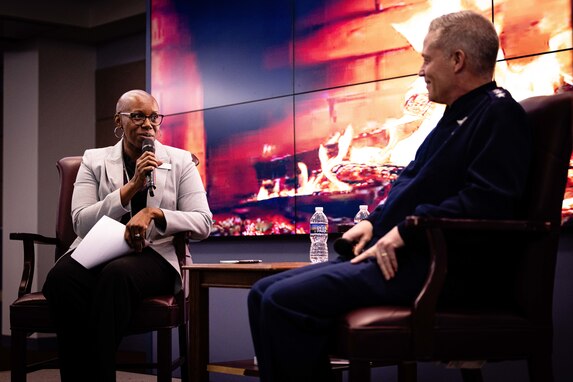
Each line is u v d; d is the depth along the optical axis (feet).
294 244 12.56
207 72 14.07
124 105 10.07
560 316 9.73
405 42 11.43
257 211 13.12
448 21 7.03
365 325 6.03
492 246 6.54
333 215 12.09
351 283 6.39
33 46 21.38
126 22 19.76
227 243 13.50
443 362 6.28
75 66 21.74
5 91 22.17
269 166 13.01
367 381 6.06
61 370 9.40
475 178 6.38
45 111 21.33
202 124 14.08
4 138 22.22
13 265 21.83
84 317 9.37
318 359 6.46
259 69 13.29
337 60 12.22
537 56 10.09
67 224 10.68
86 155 10.52
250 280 8.55
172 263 9.57
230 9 13.78
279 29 13.04
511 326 6.34
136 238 9.31
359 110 11.90
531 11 10.16
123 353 18.76
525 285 6.42
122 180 10.11
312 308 6.38
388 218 6.95
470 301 6.64
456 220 6.07
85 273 9.36
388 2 11.65
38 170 21.20
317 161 12.37
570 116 6.51
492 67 7.00
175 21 14.61
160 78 14.83
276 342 6.48
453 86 7.01
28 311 9.66
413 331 6.05
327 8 12.40
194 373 9.14
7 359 17.67
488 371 10.27
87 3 20.25
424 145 7.47
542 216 6.42
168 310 9.19
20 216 21.65
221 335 13.37
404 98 11.39
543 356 6.41
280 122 12.93
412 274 6.45
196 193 10.23
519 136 6.44
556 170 6.46
